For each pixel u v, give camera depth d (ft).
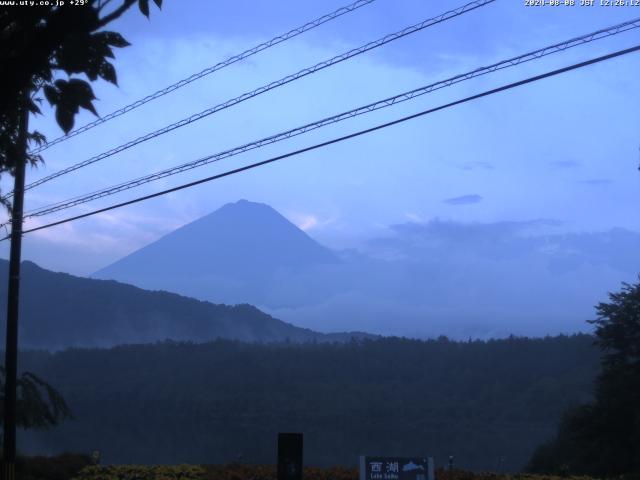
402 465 41.01
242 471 52.03
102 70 18.24
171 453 159.02
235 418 244.63
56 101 18.20
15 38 18.07
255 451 165.58
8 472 51.85
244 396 267.18
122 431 208.03
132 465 57.77
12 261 53.83
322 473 50.78
